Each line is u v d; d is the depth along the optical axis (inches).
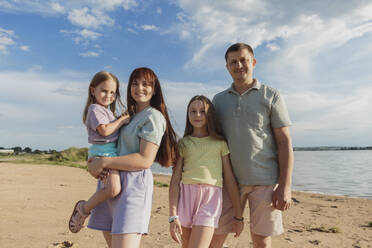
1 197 283.9
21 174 518.3
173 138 115.3
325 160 2036.2
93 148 101.7
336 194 513.0
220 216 123.6
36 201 276.5
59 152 1355.8
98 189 104.3
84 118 115.6
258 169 117.7
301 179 785.6
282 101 118.6
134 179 95.6
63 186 397.4
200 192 114.0
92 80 112.2
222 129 124.3
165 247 168.2
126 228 89.5
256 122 118.0
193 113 121.5
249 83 122.3
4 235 171.5
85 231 191.8
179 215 114.8
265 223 118.5
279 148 118.2
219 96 129.6
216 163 118.6
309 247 185.0
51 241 165.9
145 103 110.3
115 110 118.0
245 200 126.0
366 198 460.4
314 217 287.4
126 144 101.2
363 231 232.2
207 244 107.9
